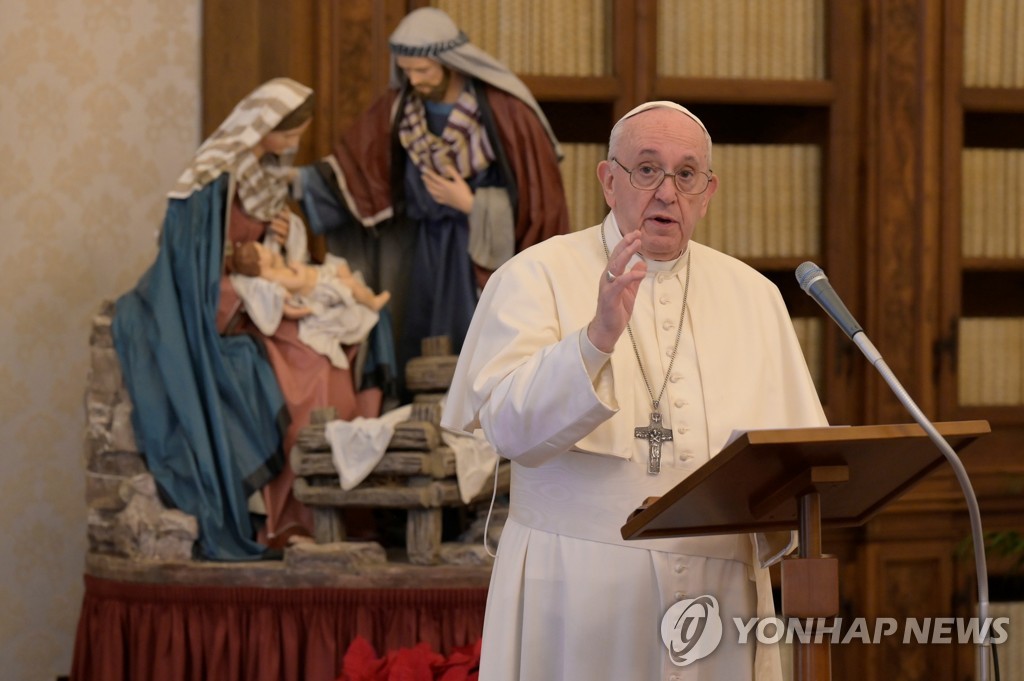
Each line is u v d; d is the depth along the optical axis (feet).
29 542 60.49
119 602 48.75
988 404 67.62
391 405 55.98
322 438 49.06
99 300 61.46
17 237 60.90
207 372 50.93
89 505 51.44
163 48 61.98
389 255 59.06
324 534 49.37
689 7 65.31
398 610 47.55
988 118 70.44
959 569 64.49
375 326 55.72
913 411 24.21
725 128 69.21
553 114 66.39
